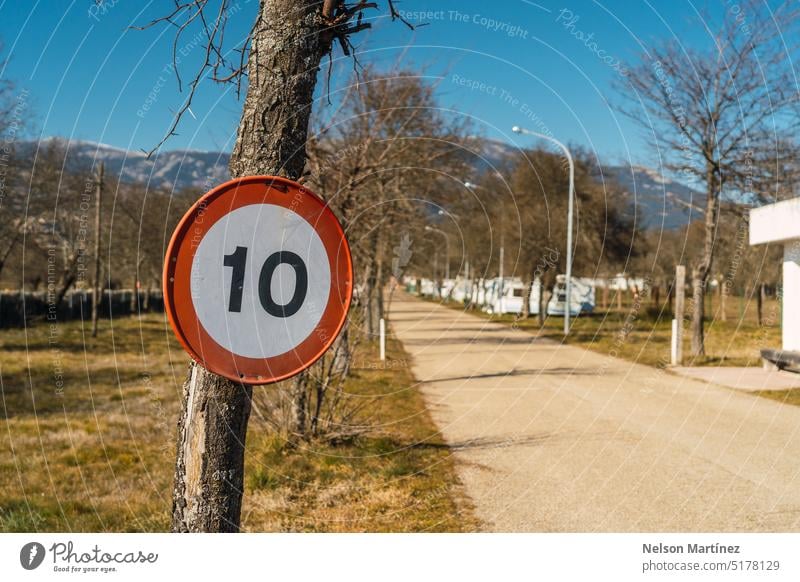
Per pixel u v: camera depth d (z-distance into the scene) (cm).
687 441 766
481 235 2317
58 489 586
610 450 719
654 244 2600
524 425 862
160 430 854
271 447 689
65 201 1861
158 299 3728
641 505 528
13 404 1050
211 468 238
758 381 1309
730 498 544
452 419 896
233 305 208
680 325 1596
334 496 556
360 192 922
